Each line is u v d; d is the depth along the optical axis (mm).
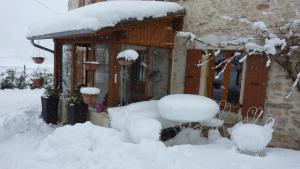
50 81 15484
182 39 7070
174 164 4180
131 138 5152
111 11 5703
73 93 7848
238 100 6672
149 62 7164
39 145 5648
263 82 5660
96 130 5406
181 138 6043
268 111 5699
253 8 5840
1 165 4992
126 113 5812
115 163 4344
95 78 8609
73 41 7691
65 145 5293
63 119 7879
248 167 4102
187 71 6941
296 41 5309
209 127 6359
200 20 6711
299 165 4258
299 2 5273
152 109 6051
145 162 4297
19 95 12547
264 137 4613
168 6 6633
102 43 6496
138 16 6047
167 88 7434
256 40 5766
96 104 6770
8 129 7156
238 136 4727
